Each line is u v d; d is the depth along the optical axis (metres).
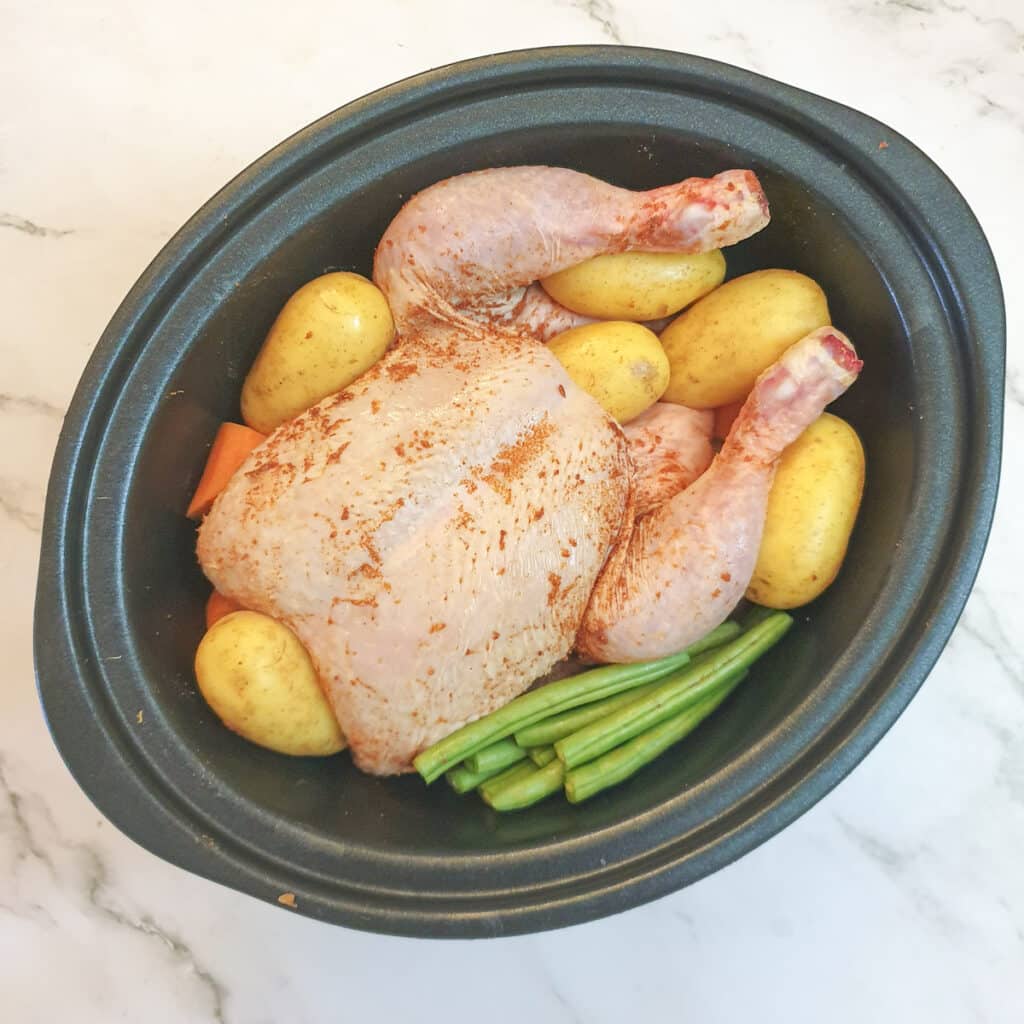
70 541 0.35
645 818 0.35
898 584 0.36
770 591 0.40
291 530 0.36
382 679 0.36
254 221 0.37
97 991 0.45
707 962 0.45
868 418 0.40
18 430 0.46
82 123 0.47
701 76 0.37
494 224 0.38
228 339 0.38
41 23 0.47
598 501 0.38
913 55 0.47
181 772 0.35
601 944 0.45
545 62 0.36
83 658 0.35
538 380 0.38
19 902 0.45
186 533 0.40
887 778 0.45
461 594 0.36
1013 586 0.46
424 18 0.47
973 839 0.45
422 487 0.36
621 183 0.41
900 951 0.45
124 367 0.36
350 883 0.35
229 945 0.45
